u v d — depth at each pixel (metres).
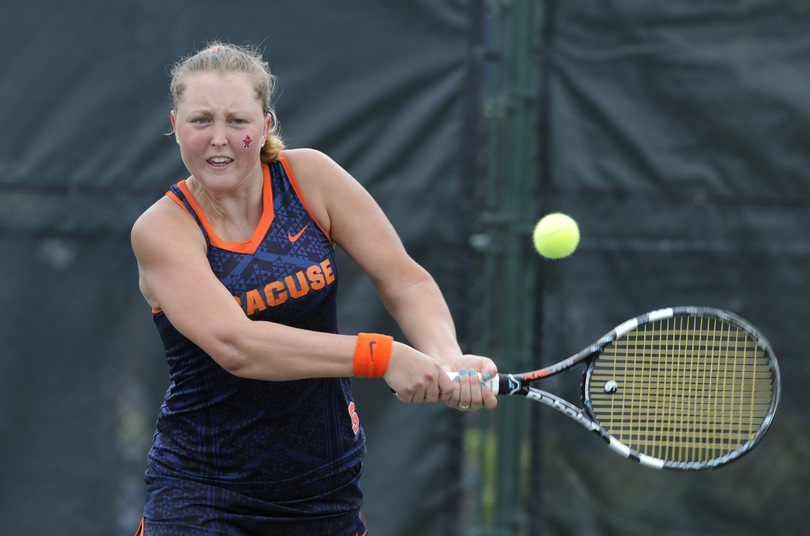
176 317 7.19
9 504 14.69
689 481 14.78
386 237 8.02
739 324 8.67
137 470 14.91
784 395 14.91
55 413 14.83
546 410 14.85
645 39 15.05
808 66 14.92
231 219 7.47
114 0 14.91
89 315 14.91
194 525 7.67
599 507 14.76
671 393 9.07
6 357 14.78
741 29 14.99
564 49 15.15
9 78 14.85
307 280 7.49
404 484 14.72
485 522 15.62
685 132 15.05
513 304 14.95
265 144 7.62
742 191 15.02
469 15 15.01
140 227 7.34
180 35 14.97
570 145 15.11
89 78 14.91
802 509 14.77
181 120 7.11
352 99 15.07
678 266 15.01
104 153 14.95
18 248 14.84
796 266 14.98
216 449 7.69
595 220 15.07
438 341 7.88
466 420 15.48
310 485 7.88
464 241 14.98
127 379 14.96
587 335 14.98
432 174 15.04
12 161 14.86
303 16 15.05
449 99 15.05
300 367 7.12
